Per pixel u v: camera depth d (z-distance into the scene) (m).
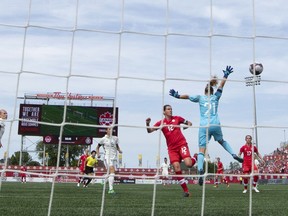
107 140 11.48
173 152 9.19
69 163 56.41
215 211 6.37
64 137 37.12
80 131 37.06
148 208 6.75
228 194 12.46
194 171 24.50
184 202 8.25
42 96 39.53
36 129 36.94
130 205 7.36
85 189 15.37
